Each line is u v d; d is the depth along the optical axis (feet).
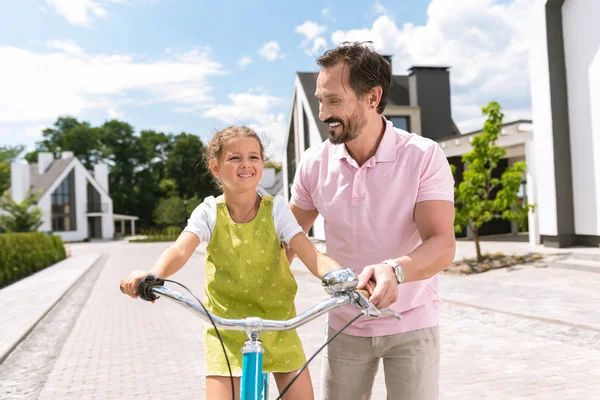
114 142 268.00
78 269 64.69
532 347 19.24
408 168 6.76
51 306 33.88
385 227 6.98
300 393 6.63
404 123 91.76
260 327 5.12
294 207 8.05
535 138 48.44
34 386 17.47
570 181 46.29
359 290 5.16
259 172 6.77
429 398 6.97
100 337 24.82
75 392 16.65
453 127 98.17
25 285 47.67
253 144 6.70
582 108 44.78
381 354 7.14
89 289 44.91
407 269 5.68
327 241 7.57
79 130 261.85
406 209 6.84
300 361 6.75
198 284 43.06
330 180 7.31
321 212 7.51
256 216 6.88
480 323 23.41
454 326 23.13
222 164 6.71
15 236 61.11
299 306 30.19
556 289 29.84
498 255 42.63
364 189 6.97
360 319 7.08
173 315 29.89
